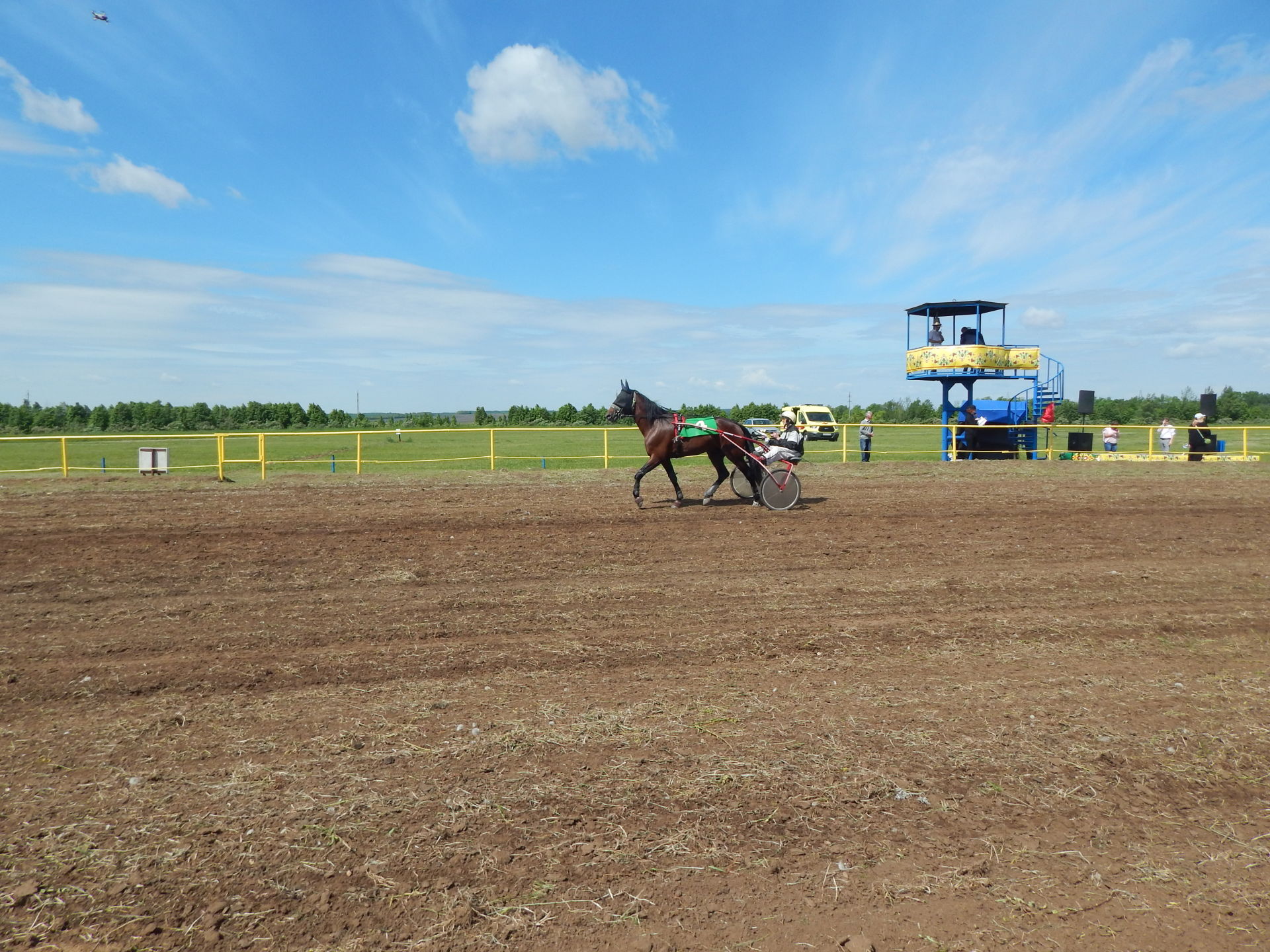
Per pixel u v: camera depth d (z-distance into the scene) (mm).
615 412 13531
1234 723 4555
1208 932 2766
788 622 6656
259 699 4867
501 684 5176
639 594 7617
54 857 3148
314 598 7465
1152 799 3691
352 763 3986
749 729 4434
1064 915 2854
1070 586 7980
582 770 3920
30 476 18391
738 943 2688
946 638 6227
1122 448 36281
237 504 14242
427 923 2785
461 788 3727
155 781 3789
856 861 3176
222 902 2879
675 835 3338
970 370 28062
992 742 4270
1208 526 11781
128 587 7871
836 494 15852
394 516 12750
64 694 4945
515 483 17906
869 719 4574
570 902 2900
